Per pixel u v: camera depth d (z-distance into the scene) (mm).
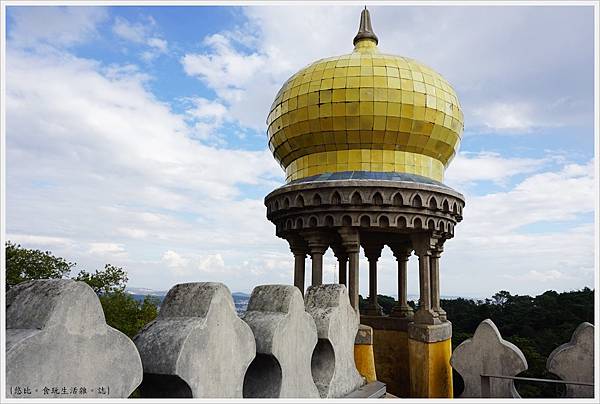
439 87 20531
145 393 6844
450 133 20781
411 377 19031
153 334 6801
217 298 7340
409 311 24578
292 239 21078
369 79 19547
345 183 18062
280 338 8688
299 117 20312
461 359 13086
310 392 9711
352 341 12008
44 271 38594
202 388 6844
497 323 41469
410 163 19984
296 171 21359
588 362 11844
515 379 12508
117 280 42438
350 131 19594
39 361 4914
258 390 8719
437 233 19219
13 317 5168
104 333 5695
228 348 7492
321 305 11320
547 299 40312
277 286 9477
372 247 25547
